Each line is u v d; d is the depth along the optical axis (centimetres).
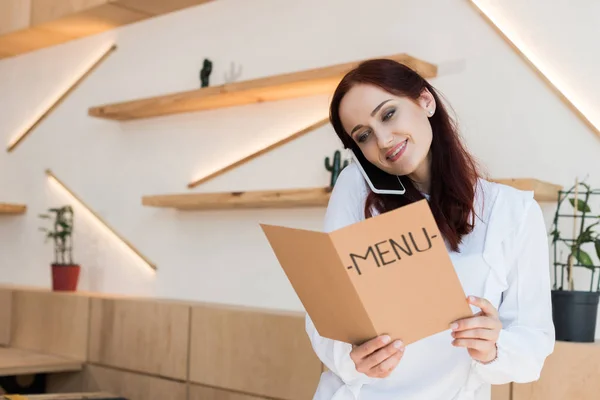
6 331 401
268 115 326
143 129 380
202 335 309
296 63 317
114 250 390
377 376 125
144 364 332
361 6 295
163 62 372
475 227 140
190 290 352
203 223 349
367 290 115
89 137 409
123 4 360
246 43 337
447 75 268
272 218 320
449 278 117
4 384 378
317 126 305
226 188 339
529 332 132
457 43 266
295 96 314
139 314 336
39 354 375
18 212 448
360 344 125
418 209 114
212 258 343
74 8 376
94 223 402
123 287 383
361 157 149
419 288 117
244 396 291
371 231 114
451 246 139
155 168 372
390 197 144
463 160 143
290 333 278
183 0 352
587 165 234
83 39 418
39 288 416
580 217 235
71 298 370
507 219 138
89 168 407
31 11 402
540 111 245
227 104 336
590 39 236
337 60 302
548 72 245
